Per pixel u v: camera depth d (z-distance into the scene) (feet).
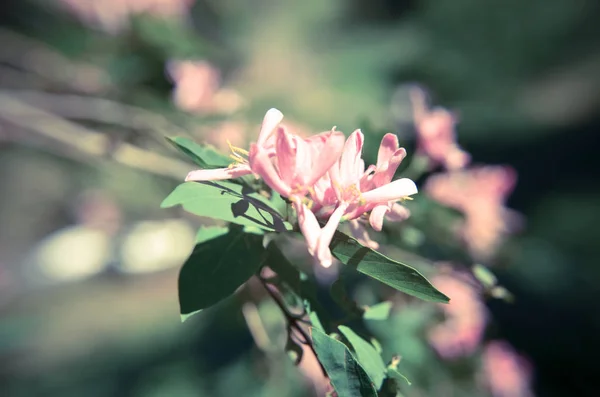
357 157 0.69
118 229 4.36
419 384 1.23
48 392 3.37
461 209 1.36
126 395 3.12
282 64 5.81
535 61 7.65
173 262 4.75
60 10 1.97
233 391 2.18
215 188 0.70
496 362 1.60
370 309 0.80
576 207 4.67
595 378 3.39
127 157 1.61
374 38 7.95
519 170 6.01
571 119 6.58
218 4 6.36
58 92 2.03
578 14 7.52
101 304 4.47
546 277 3.64
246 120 1.57
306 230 0.63
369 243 0.78
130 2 1.77
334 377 0.63
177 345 3.34
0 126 2.04
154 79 1.71
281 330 1.31
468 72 7.41
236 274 0.71
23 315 4.36
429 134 1.22
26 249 5.44
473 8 7.81
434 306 1.29
